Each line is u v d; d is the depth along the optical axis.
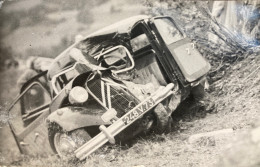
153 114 4.55
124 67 5.15
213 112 5.14
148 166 4.00
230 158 3.40
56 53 5.93
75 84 4.50
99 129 4.45
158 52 4.99
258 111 4.60
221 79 5.59
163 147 4.34
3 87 5.73
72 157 4.36
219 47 5.90
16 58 5.82
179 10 6.25
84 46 5.44
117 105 4.46
